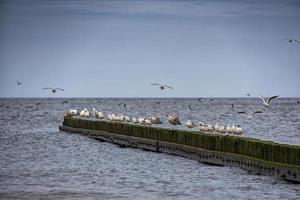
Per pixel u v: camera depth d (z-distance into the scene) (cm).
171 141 5638
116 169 4772
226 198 3675
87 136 7594
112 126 6912
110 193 3794
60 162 5191
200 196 3728
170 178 4325
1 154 5778
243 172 4459
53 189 3906
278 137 8275
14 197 3656
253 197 3694
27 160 5328
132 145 6278
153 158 5369
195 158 5153
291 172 3922
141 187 4000
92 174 4512
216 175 4394
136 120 7125
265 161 4225
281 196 3706
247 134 8869
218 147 4878
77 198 3634
